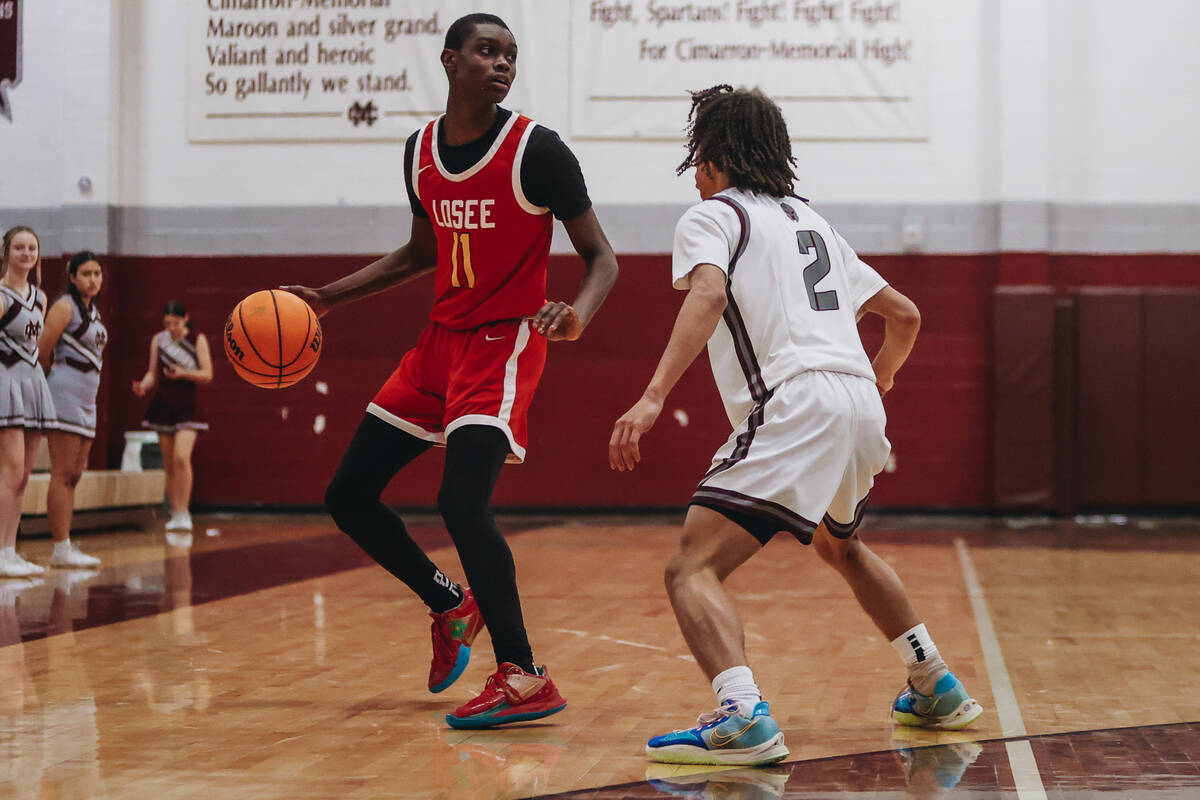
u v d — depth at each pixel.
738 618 4.43
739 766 4.33
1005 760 4.43
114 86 19.69
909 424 19.02
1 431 10.69
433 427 5.57
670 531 16.53
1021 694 5.74
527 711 5.07
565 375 19.27
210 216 19.75
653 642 7.40
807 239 4.75
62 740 4.77
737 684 4.34
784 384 4.46
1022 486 18.56
